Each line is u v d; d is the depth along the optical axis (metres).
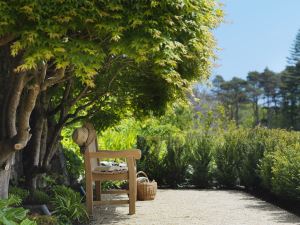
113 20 4.65
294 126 46.16
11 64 5.69
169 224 6.25
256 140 9.93
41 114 7.44
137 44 4.62
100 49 4.66
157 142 10.79
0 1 4.32
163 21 4.80
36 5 4.33
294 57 45.78
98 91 7.61
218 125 12.45
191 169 10.77
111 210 7.37
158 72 5.27
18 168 7.41
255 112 56.16
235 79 61.25
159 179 10.73
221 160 10.50
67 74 5.68
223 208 7.53
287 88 46.44
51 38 4.43
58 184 8.40
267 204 7.96
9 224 3.92
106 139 11.41
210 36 5.45
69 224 5.97
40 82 5.21
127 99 8.25
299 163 6.97
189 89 7.20
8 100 5.57
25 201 6.60
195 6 4.97
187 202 8.20
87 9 4.49
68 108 7.56
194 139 10.88
